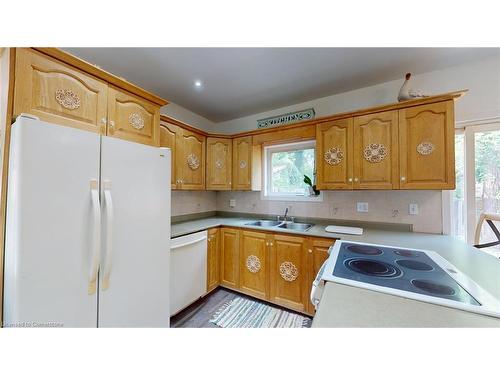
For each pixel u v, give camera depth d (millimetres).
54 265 845
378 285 777
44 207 822
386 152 1689
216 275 2316
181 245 1799
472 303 646
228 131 3113
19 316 756
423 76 1810
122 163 1117
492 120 1603
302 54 1539
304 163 2586
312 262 1806
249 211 2857
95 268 958
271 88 2092
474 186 1668
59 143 870
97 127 1183
